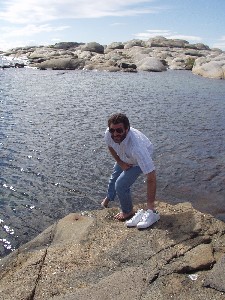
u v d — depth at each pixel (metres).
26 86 32.59
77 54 71.38
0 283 5.46
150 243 5.81
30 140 15.10
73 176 11.33
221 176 11.37
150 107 23.17
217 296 4.61
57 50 81.69
